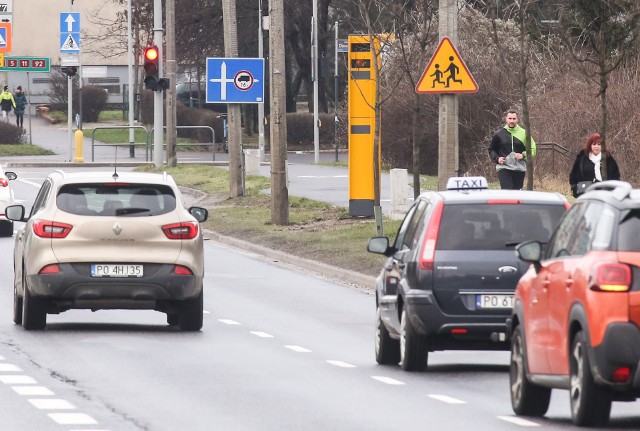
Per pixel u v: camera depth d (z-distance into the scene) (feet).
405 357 118.52
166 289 142.20
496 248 117.19
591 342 83.66
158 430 87.76
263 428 88.94
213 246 254.27
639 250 83.97
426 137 409.28
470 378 115.44
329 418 93.30
